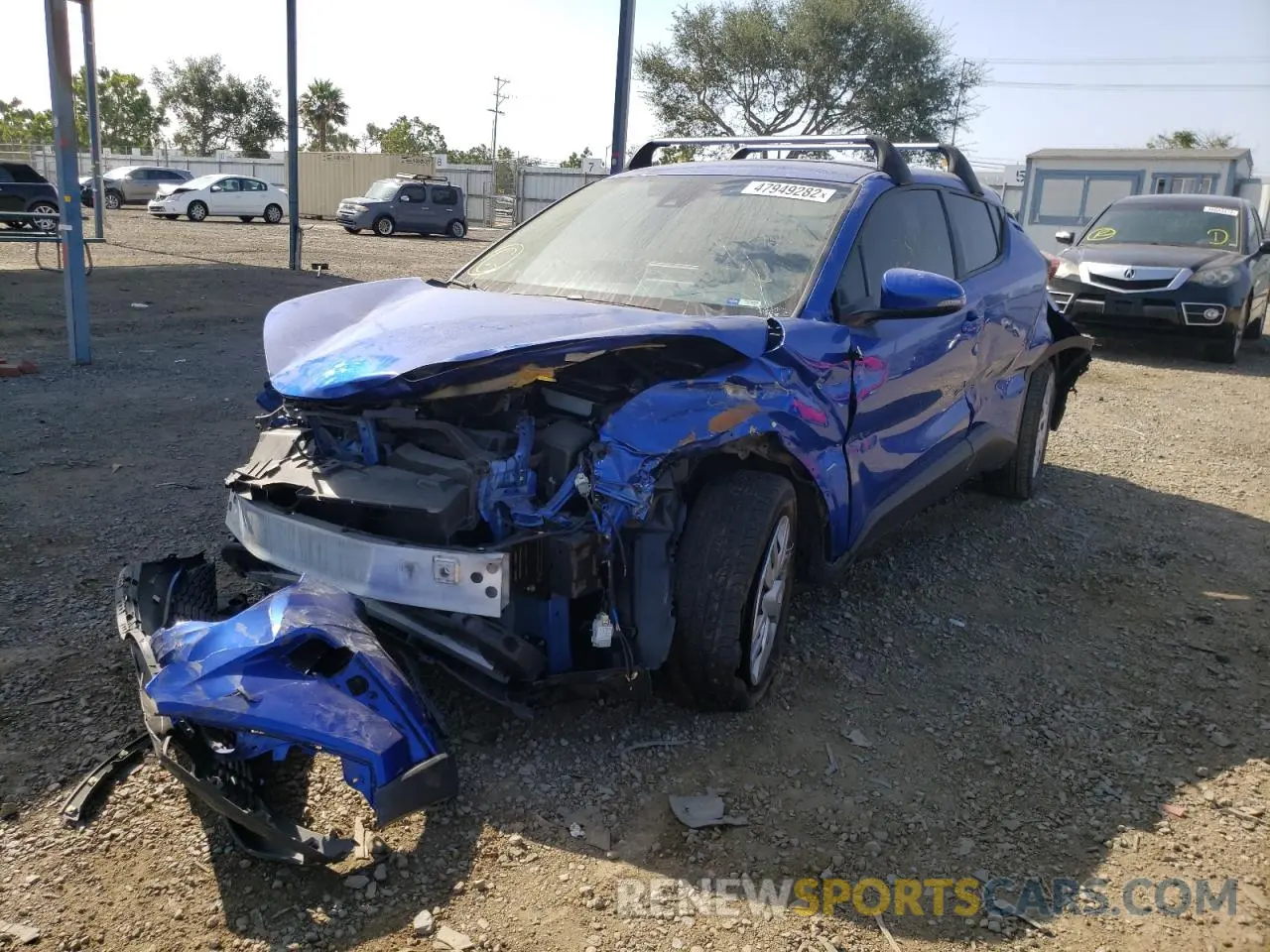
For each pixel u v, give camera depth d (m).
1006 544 5.38
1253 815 3.06
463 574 2.76
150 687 2.50
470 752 3.13
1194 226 12.15
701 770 3.12
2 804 2.76
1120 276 11.36
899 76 39.34
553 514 2.88
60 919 2.37
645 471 2.89
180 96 73.81
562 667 3.00
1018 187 33.03
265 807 2.60
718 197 4.25
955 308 3.70
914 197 4.52
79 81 67.88
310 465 3.13
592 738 3.25
